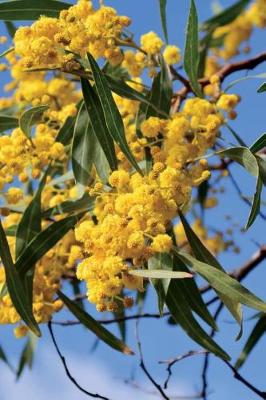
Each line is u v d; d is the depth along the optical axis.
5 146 0.60
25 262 0.63
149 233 0.53
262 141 0.60
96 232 0.53
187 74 0.66
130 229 0.53
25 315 0.59
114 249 0.52
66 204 0.65
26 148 0.60
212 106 0.61
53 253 0.65
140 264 0.53
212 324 0.62
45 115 0.67
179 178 0.55
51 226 0.63
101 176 0.61
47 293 0.64
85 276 0.52
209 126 0.59
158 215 0.53
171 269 0.58
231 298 0.56
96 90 0.60
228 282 0.56
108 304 0.53
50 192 0.68
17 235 0.64
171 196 0.54
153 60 0.64
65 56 0.58
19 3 0.65
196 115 0.60
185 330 0.62
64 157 0.68
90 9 0.59
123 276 0.52
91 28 0.59
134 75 0.65
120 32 0.60
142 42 0.64
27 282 0.63
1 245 0.60
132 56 0.64
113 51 0.60
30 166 0.61
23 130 0.60
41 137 0.60
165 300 0.62
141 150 0.61
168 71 0.65
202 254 0.61
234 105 0.61
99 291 0.52
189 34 0.65
